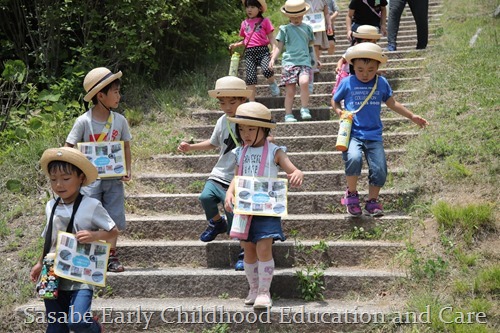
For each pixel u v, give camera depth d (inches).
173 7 354.3
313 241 230.8
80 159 170.9
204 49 411.8
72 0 352.5
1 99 331.0
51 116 314.3
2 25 368.5
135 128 323.9
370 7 366.3
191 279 214.4
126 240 243.3
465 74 330.3
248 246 201.2
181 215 258.1
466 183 240.1
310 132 308.3
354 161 229.6
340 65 310.7
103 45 350.0
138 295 215.8
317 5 387.9
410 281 202.5
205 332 196.1
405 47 418.3
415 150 265.9
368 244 220.7
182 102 346.9
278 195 197.3
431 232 221.3
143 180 276.7
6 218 253.6
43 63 362.6
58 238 170.2
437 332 179.8
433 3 542.6
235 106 219.9
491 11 484.4
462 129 272.8
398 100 324.8
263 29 340.5
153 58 371.9
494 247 209.8
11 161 286.4
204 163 291.3
